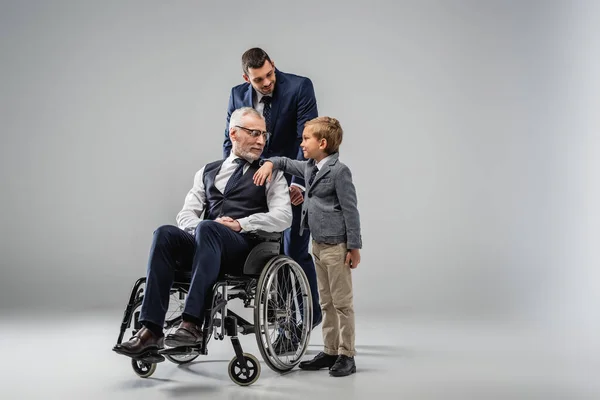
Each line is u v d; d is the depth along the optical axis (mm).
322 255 2486
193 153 4883
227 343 3273
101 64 4906
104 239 4902
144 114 4898
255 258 2375
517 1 4918
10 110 4902
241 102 3008
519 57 4926
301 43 4926
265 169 2508
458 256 4914
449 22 4926
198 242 2223
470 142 4930
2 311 4270
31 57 4910
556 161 4906
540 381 2412
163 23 4910
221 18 4914
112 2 4910
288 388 2240
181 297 2512
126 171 4902
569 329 3689
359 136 4922
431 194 4926
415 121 4930
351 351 2502
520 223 4914
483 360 2801
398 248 4914
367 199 4918
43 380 2373
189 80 4895
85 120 4910
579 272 4859
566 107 4914
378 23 4934
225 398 2092
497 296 4824
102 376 2439
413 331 3602
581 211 4887
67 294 4852
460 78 4930
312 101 2969
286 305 2570
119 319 3988
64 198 4910
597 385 2355
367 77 4926
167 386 2273
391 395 2160
